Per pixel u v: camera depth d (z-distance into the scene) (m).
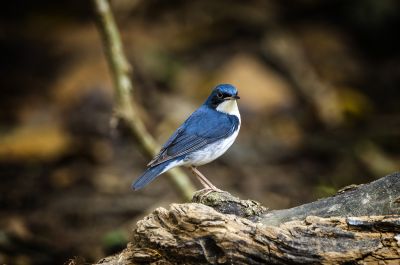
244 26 17.61
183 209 6.33
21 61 17.06
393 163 13.40
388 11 17.67
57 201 12.09
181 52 17.12
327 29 18.09
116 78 10.73
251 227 6.18
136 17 17.78
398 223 6.07
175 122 14.41
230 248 6.10
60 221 11.36
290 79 16.22
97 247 10.35
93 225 11.23
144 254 6.38
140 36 17.19
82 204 11.92
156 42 17.11
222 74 16.06
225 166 13.44
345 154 13.72
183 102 15.26
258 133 14.56
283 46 16.83
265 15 17.72
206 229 6.19
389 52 17.88
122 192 12.43
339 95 15.77
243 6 17.98
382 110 15.57
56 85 15.97
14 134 14.33
